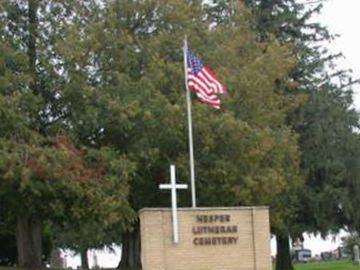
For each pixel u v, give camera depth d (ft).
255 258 85.10
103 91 108.17
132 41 113.19
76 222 110.83
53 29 110.63
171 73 110.32
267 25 154.61
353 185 148.66
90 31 108.88
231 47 120.16
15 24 111.65
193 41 115.65
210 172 110.73
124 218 105.50
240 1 137.59
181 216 83.82
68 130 108.47
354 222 151.53
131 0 116.98
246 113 118.42
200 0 124.26
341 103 152.05
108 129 109.50
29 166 93.40
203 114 107.65
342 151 147.54
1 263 146.72
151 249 82.23
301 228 149.38
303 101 138.41
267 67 122.21
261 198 115.85
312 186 149.79
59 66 108.78
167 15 117.29
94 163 103.30
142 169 111.96
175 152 112.47
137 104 104.73
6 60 102.83
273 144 120.06
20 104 100.83
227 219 85.15
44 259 161.79
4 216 122.31
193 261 83.15
